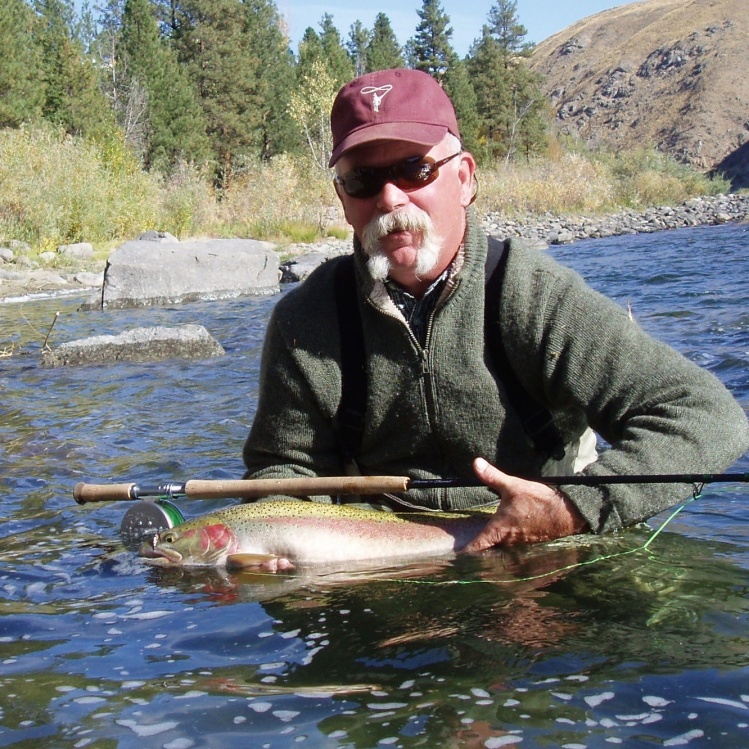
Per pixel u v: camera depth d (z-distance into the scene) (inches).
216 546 45.5
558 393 42.7
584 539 44.7
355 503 48.5
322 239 351.3
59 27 676.1
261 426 47.4
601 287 166.4
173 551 45.9
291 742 28.9
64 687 33.5
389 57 926.4
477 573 42.1
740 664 32.4
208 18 796.6
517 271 42.1
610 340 41.4
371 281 42.6
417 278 42.3
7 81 573.0
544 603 38.3
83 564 47.3
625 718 29.3
